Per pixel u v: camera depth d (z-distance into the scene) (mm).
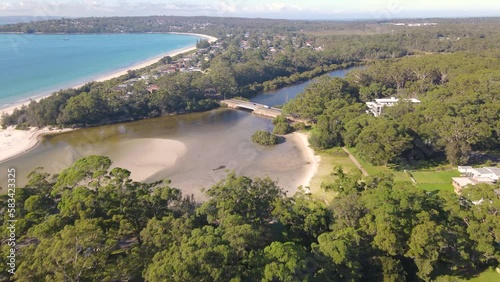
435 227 45531
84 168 58781
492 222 47062
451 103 103562
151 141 114562
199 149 108062
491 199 51000
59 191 56312
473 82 122938
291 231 55375
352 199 53656
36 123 125125
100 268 39875
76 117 124938
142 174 89688
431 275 48594
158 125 133250
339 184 63000
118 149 107125
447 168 89750
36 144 111062
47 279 34375
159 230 44969
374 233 49031
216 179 88125
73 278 36312
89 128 128000
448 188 79312
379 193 51469
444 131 89875
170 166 95125
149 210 54969
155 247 43719
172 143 112688
